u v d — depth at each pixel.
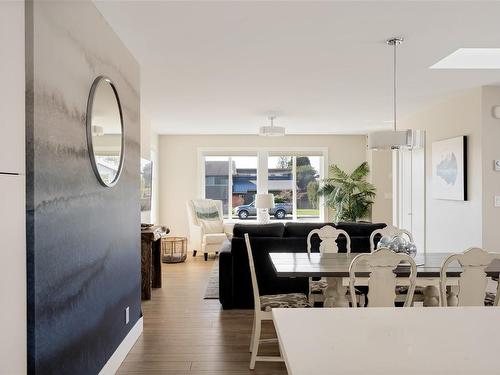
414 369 1.03
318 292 3.92
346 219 8.81
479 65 4.25
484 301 2.99
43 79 1.95
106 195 2.89
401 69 4.27
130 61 3.65
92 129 2.54
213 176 9.47
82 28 2.48
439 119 6.00
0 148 1.60
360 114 6.90
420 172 6.64
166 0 2.67
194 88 5.08
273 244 4.63
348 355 1.11
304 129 8.66
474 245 5.09
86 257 2.50
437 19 3.01
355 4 2.77
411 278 2.65
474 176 5.10
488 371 1.02
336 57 3.87
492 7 2.81
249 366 3.17
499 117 4.93
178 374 3.03
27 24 1.84
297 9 2.84
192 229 8.44
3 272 1.62
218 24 3.08
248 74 4.45
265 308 3.19
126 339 3.39
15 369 1.71
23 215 1.80
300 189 9.54
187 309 4.70
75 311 2.33
